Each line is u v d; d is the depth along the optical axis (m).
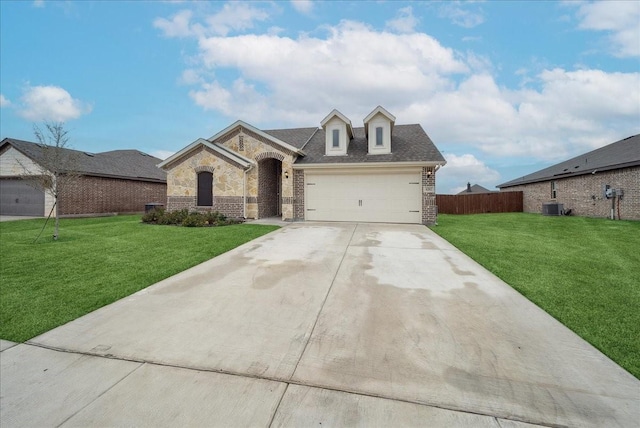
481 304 4.37
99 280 5.48
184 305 4.43
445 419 2.27
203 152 14.64
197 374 2.84
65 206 16.91
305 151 15.44
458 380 2.72
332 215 14.22
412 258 7.04
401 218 13.57
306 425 2.22
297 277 5.67
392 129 15.34
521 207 24.19
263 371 2.88
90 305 4.41
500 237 9.73
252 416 2.31
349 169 14.02
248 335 3.56
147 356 3.14
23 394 2.56
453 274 5.80
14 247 8.09
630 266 6.17
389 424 2.22
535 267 6.15
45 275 5.74
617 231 11.02
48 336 3.55
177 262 6.65
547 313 4.05
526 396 2.51
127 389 2.63
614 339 3.38
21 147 16.81
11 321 3.90
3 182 17.52
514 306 4.29
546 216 18.25
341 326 3.76
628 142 18.52
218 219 12.94
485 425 2.21
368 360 3.04
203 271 6.07
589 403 2.43
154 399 2.50
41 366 2.96
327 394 2.55
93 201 18.45
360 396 2.52
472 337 3.46
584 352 3.14
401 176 13.56
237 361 3.04
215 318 4.01
